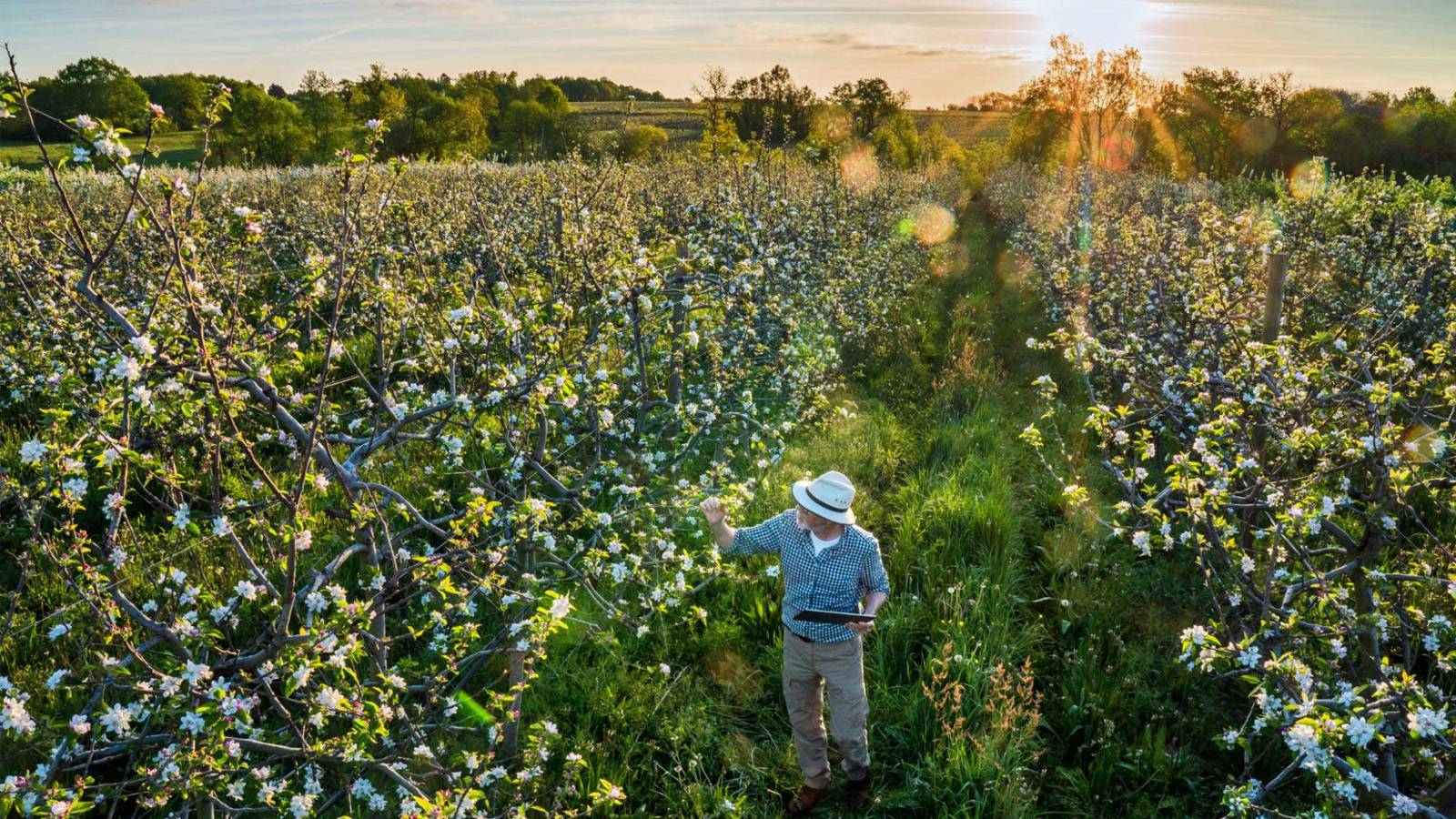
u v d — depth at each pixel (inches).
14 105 102.3
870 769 177.9
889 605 227.0
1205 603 220.4
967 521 269.1
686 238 375.6
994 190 1379.2
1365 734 108.5
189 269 123.4
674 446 261.3
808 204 521.0
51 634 123.0
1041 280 599.8
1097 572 247.3
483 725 171.5
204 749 105.3
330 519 231.1
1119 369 314.7
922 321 556.1
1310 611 165.6
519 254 364.8
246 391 128.3
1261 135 2075.5
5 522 242.8
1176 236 421.4
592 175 417.1
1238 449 186.2
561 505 219.5
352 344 356.2
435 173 592.7
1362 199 454.3
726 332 323.0
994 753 171.2
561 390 149.1
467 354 184.4
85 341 195.2
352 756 116.0
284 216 513.7
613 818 156.3
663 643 205.5
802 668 159.5
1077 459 317.7
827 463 313.1
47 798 95.4
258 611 174.9
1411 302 303.4
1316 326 361.4
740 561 241.3
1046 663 211.8
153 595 160.1
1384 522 152.9
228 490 214.1
